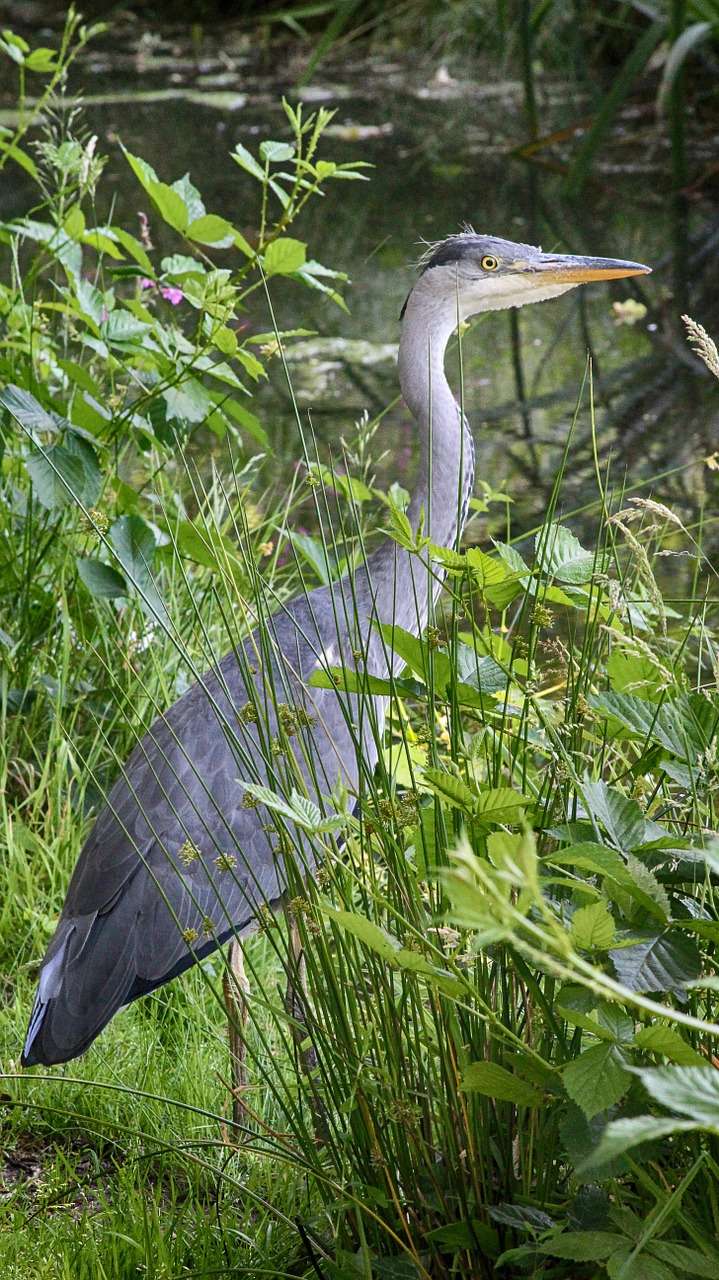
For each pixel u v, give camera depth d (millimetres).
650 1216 3998
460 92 28422
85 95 28312
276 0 34219
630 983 3945
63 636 8375
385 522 11969
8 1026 6742
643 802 5371
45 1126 6199
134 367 9562
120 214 20516
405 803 4723
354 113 27219
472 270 8414
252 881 6602
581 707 4879
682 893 4637
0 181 22922
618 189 22625
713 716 5016
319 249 19859
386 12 31875
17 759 8156
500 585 4961
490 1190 4652
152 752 6777
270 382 15844
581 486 12953
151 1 35250
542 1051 4590
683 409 14742
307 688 7027
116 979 6184
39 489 7793
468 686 5062
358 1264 4621
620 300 18453
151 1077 6469
